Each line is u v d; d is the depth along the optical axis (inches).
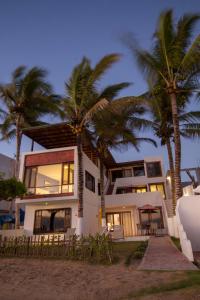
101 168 898.1
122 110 761.0
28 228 789.2
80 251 391.9
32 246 428.5
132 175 1278.3
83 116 694.5
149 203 991.0
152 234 859.4
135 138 917.8
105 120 764.0
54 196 753.6
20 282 282.8
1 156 1152.8
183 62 574.2
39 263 367.9
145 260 350.3
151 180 1205.7
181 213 500.7
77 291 243.3
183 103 724.0
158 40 617.6
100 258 368.5
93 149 937.5
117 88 701.3
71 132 827.4
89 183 896.3
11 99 916.6
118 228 785.6
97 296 225.1
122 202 1008.9
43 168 846.5
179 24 601.0
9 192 504.4
